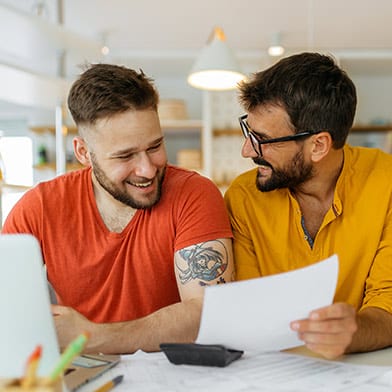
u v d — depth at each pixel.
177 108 4.71
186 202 1.28
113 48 4.56
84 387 0.82
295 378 0.86
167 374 0.88
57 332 0.99
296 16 3.85
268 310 0.82
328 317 0.85
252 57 4.69
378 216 1.29
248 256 1.38
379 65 4.93
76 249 1.33
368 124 5.12
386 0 3.55
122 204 1.30
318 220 1.35
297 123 1.24
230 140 4.70
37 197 1.37
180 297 1.29
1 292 0.71
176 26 4.01
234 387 0.82
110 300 1.32
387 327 1.05
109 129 1.15
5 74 2.58
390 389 0.81
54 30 2.39
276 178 1.29
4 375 0.73
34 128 5.21
